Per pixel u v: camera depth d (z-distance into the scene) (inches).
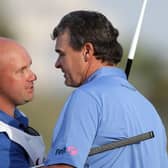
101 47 408.5
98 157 385.4
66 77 416.8
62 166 378.3
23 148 449.4
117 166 387.9
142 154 396.5
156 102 1898.4
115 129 387.2
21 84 457.4
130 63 498.9
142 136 397.1
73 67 411.5
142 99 415.2
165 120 1662.2
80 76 412.2
